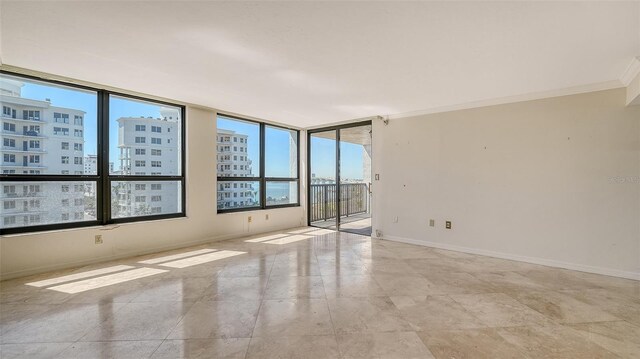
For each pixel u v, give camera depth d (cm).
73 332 204
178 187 449
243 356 179
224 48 253
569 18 201
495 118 407
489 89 364
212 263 367
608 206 334
